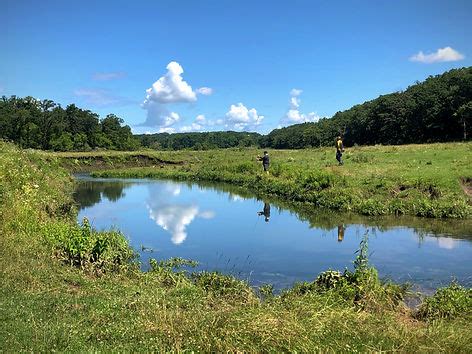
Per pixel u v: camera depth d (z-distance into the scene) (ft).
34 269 34.01
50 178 83.82
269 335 22.43
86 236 41.75
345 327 23.84
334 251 49.49
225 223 67.10
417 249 49.06
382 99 311.68
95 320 25.25
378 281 33.73
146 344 22.25
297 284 35.17
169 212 78.23
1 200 46.70
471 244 50.70
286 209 78.59
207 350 21.67
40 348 21.48
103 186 127.44
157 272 38.58
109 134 366.84
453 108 241.35
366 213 69.77
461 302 29.25
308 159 132.98
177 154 216.54
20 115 311.68
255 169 131.54
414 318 29.07
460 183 73.77
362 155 119.34
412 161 98.89
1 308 26.27
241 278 39.99
